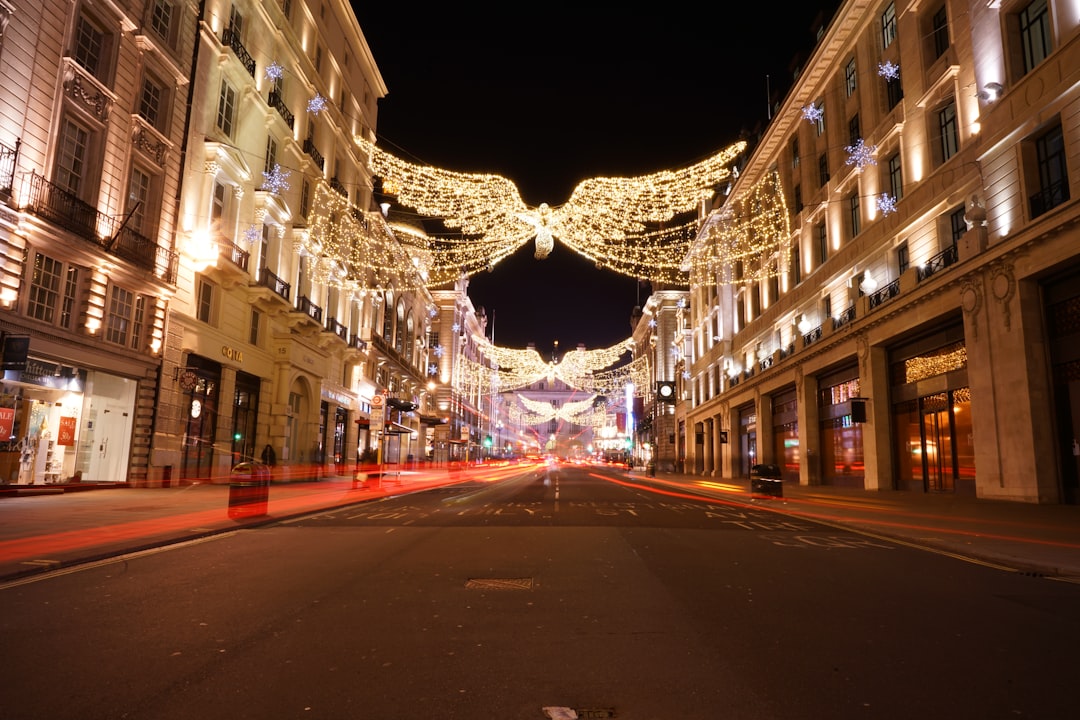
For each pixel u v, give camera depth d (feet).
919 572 26.66
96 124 62.90
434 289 247.91
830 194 95.50
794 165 112.47
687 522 45.80
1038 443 52.44
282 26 100.12
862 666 14.52
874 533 40.75
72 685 13.02
